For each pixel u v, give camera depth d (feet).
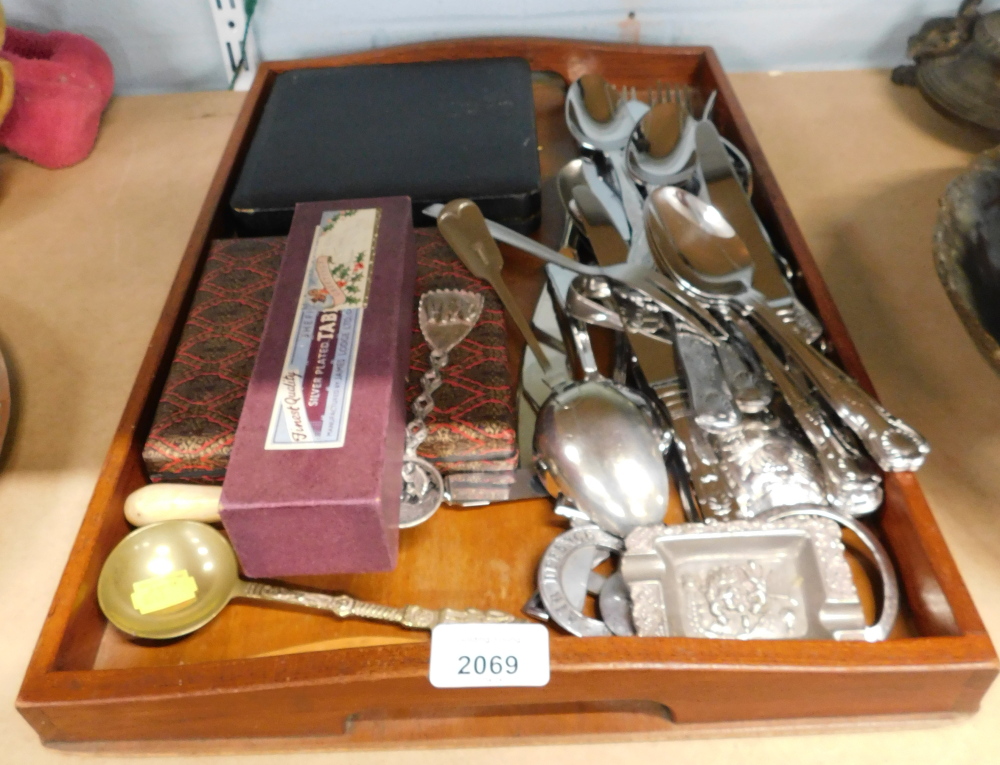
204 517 1.56
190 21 2.69
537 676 1.26
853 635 1.41
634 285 1.80
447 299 1.79
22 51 2.58
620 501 1.52
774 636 1.44
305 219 1.78
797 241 1.95
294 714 1.36
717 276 1.82
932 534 1.43
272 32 2.74
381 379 1.46
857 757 1.40
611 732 1.43
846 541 1.60
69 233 2.36
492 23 2.75
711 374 1.68
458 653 1.28
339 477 1.32
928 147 2.58
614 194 2.19
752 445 1.62
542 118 2.58
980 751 1.40
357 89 2.40
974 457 1.77
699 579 1.50
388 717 1.45
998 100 2.43
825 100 2.78
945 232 1.60
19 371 1.99
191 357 1.68
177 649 1.49
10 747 1.41
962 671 1.27
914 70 2.78
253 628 1.52
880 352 1.99
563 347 1.86
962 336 2.02
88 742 1.40
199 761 1.42
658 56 2.65
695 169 2.18
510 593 1.55
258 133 2.24
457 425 1.58
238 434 1.38
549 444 1.59
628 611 1.45
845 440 1.60
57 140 2.49
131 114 2.78
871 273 2.18
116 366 2.02
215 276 1.86
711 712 1.39
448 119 2.26
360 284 1.62
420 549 1.61
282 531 1.36
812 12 2.75
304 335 1.53
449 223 1.91
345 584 1.56
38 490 1.76
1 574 1.62
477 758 1.42
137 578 1.50
